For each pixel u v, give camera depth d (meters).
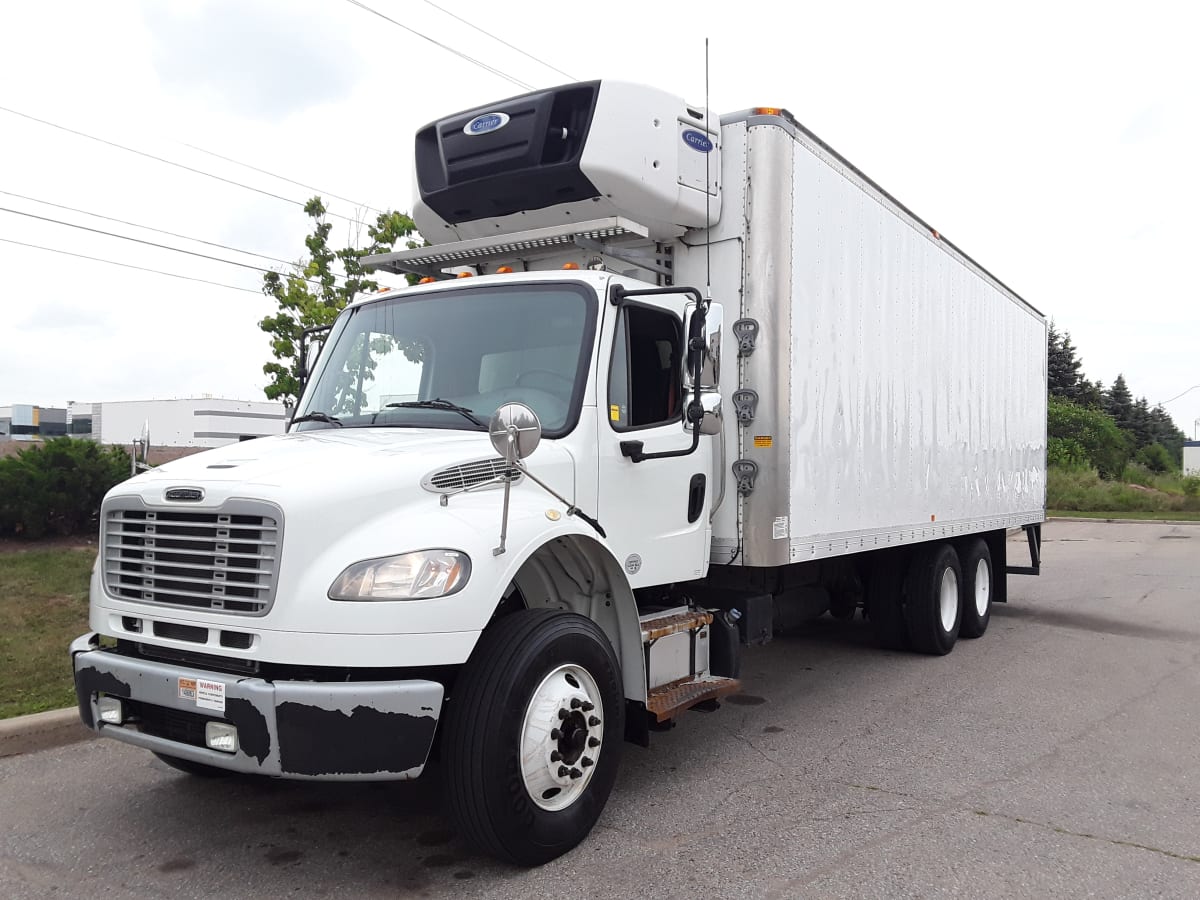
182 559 3.98
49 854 4.26
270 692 3.56
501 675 3.93
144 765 5.48
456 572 3.79
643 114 5.60
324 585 3.67
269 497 3.74
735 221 6.12
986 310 10.30
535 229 5.76
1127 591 14.32
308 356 6.17
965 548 10.02
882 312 7.71
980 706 7.05
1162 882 4.00
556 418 4.74
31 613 8.70
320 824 4.61
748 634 6.21
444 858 4.21
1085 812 4.83
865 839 4.45
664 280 6.31
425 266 6.44
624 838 4.45
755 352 6.02
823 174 6.71
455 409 4.84
